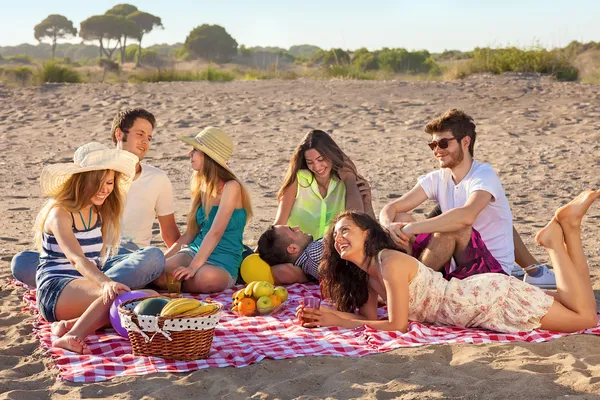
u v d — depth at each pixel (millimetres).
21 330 4852
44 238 4996
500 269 5188
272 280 6141
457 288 4879
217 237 5785
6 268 6578
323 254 5148
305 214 6434
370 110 17781
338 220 4941
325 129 15969
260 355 4367
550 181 10805
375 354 4434
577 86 19766
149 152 13891
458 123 5430
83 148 5219
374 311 5133
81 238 4953
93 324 4590
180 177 11727
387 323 4797
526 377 3979
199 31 107125
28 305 5441
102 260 5145
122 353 4473
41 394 3881
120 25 107188
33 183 11281
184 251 5902
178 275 5602
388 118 16891
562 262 4887
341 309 5188
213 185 5918
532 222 8445
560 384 3916
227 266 5898
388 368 4184
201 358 4340
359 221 4867
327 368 4207
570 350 4527
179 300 4277
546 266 6051
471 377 4035
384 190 10492
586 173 11297
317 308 4922
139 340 4332
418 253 5375
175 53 110812
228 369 4219
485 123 16000
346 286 5074
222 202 5836
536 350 4520
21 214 9047
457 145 5441
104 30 107062
